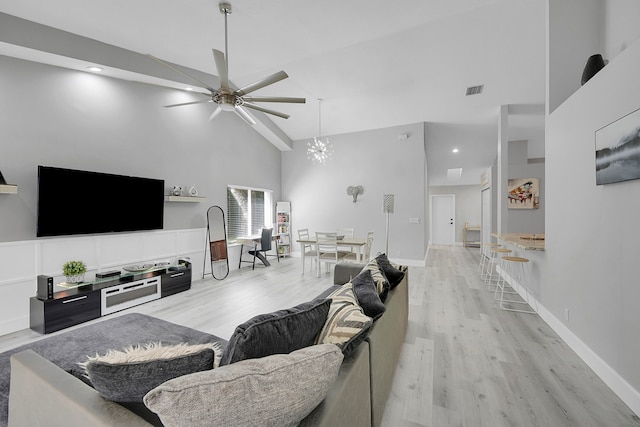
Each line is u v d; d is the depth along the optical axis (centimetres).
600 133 200
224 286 460
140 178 407
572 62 287
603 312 201
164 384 69
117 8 281
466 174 951
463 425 161
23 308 299
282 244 731
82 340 254
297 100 316
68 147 340
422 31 350
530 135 646
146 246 420
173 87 442
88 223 350
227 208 577
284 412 75
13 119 298
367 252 524
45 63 321
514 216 605
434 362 226
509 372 212
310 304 135
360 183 663
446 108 536
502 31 348
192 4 284
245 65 423
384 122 614
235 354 95
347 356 123
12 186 279
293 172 745
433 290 430
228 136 577
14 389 119
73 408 92
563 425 160
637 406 166
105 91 377
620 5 249
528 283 367
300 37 352
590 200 218
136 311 346
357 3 293
